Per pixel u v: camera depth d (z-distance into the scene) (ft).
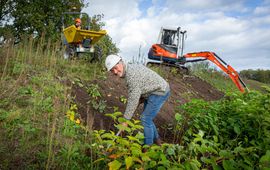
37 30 44.14
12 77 17.34
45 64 21.43
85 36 29.30
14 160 10.66
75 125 13.85
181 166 10.14
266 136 14.44
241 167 11.50
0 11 43.73
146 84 13.48
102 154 11.88
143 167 10.08
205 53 39.42
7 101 14.19
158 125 18.60
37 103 14.70
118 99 20.72
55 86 17.48
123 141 10.30
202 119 16.48
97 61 29.78
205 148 11.09
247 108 15.88
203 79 47.62
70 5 47.91
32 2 45.32
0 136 11.41
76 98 17.69
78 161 11.64
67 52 29.37
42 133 12.64
